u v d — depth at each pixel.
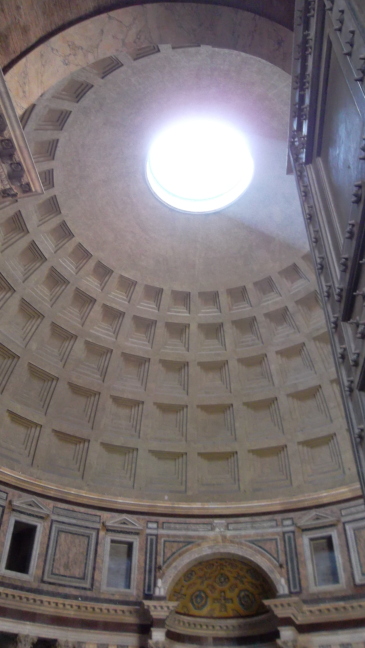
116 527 17.88
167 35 8.96
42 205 16.89
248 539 17.94
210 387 20.44
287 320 19.81
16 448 17.83
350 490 17.42
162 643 15.58
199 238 19.30
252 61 14.15
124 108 15.74
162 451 19.81
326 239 6.67
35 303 18.12
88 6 8.61
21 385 18.25
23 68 8.42
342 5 4.91
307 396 19.72
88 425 19.28
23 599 15.16
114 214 18.28
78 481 18.47
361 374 5.41
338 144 5.91
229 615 17.88
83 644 15.55
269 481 19.23
